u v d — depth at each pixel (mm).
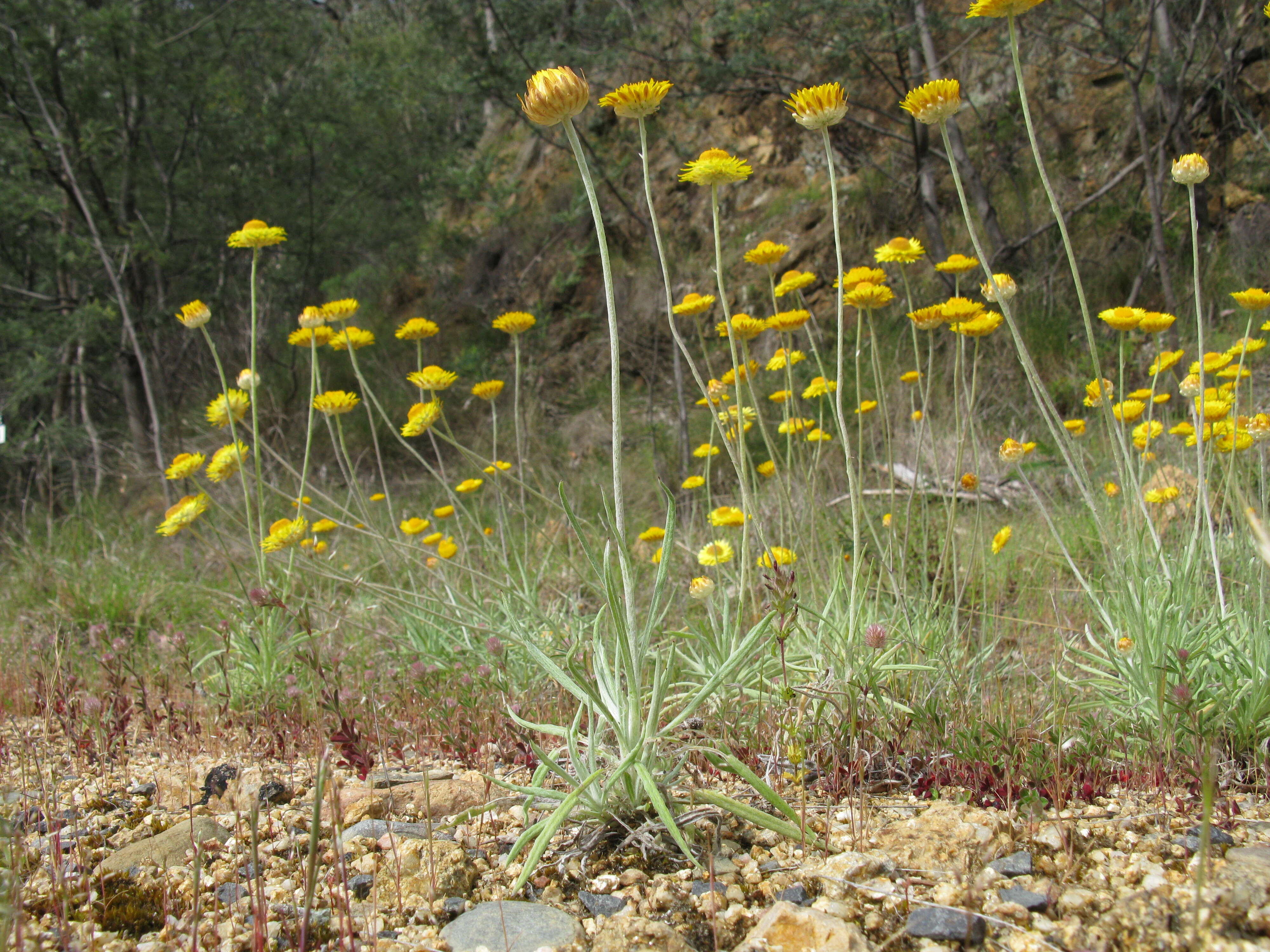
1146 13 8781
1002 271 9188
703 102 12742
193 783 2451
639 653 1831
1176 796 1956
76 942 1539
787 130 12164
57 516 9852
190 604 5520
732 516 3223
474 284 13922
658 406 10258
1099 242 9164
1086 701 2627
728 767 1845
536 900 1667
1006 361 7879
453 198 14703
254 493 8008
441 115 14781
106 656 4035
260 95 13469
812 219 11141
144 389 12297
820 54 9500
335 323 4180
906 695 2635
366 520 3992
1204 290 7973
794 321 3211
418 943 1515
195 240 12656
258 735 2896
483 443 10250
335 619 4312
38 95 10602
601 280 12508
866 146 11148
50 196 11102
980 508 3604
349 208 13727
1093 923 1452
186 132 12430
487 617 3602
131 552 7152
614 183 11797
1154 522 3549
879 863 1667
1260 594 2367
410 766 2568
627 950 1463
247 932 1559
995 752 2127
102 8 11172
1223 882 1498
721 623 3211
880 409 3127
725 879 1691
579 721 2076
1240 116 8391
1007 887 1587
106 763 2730
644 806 1857
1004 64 10570
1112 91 10039
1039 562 4434
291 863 1846
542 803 2066
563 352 12320
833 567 3006
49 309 11625
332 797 1543
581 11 10219
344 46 16750
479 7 9773
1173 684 2260
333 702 2557
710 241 12102
